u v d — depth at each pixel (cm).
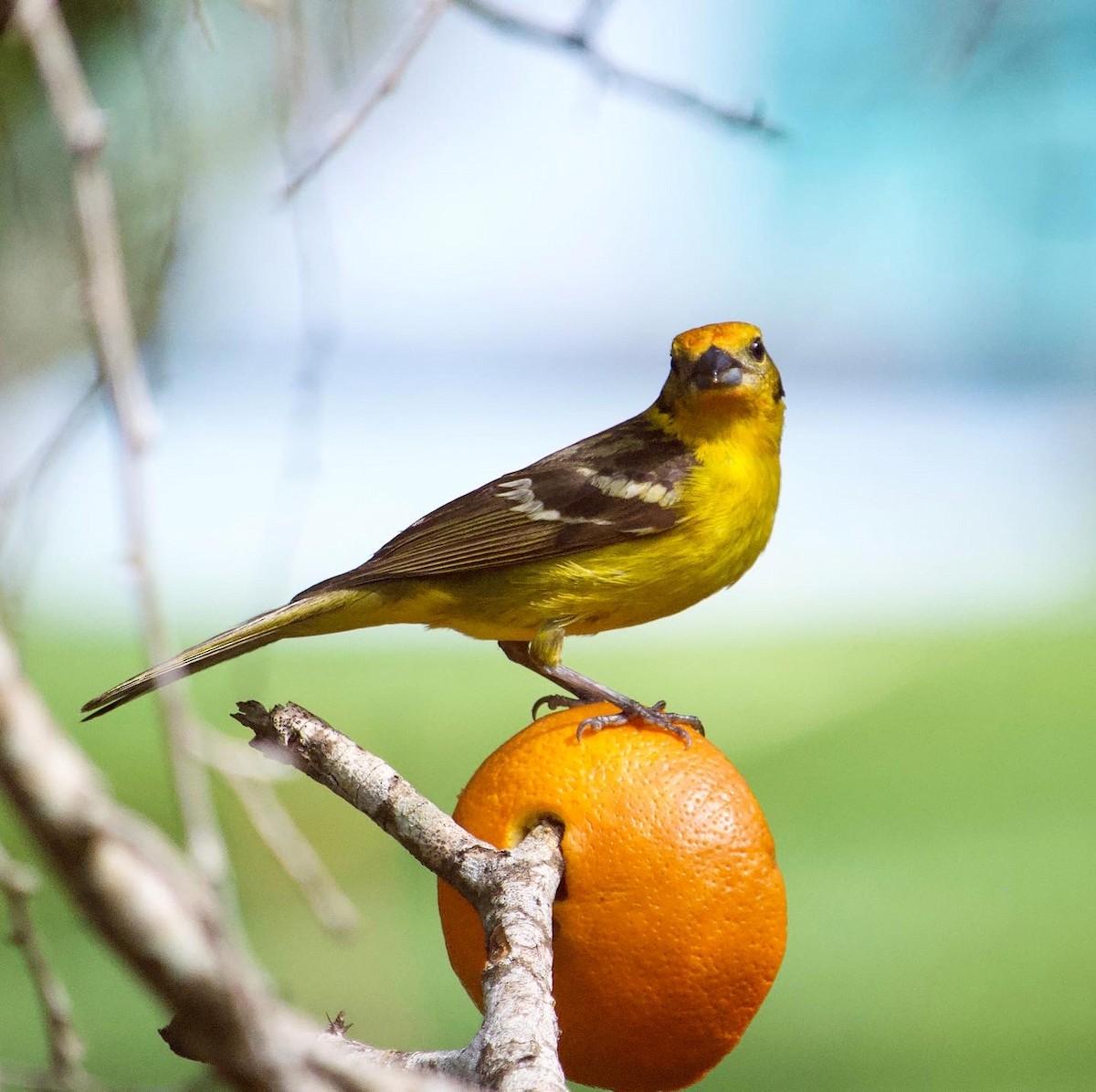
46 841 123
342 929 148
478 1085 144
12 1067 140
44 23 142
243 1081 131
